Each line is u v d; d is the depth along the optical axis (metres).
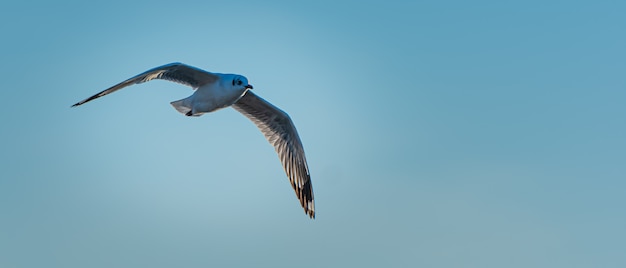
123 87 12.16
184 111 13.23
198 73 12.90
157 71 12.46
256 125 15.08
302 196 15.45
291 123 14.85
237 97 13.11
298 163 15.31
